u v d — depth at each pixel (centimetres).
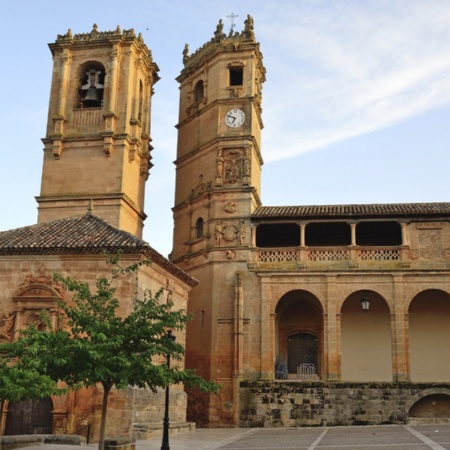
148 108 4384
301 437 2989
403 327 4072
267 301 4209
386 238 4575
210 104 4675
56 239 3164
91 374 1897
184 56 5081
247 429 3747
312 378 4291
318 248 4259
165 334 2141
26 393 1998
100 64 4212
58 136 4028
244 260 4284
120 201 3900
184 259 4581
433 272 4125
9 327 3019
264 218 4325
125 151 4006
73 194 3950
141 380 1970
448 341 4259
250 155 4484
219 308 4222
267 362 4106
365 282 4175
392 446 2356
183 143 4916
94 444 2634
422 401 3919
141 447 2470
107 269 3023
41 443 2505
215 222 4388
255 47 4703
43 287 3039
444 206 4347
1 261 3111
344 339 4353
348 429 3522
